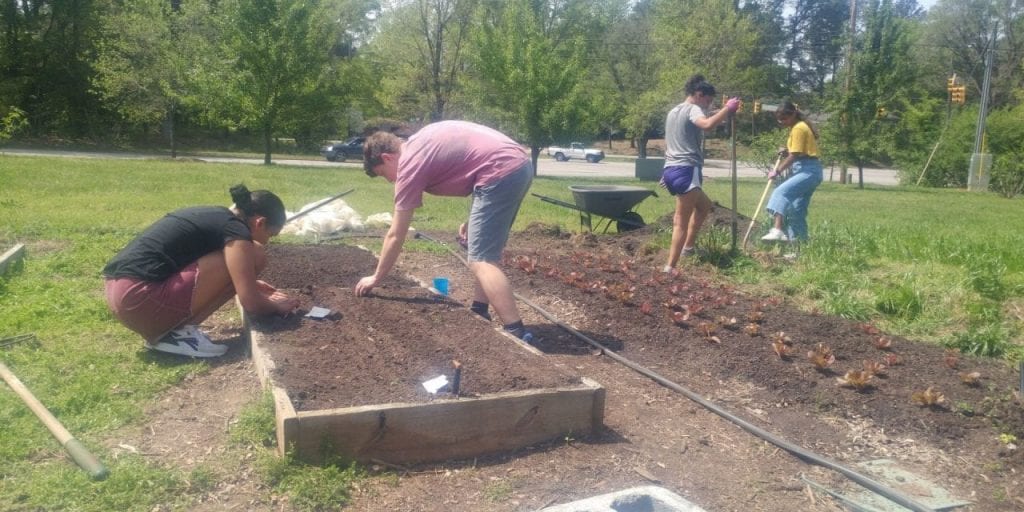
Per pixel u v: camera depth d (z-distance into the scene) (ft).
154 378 14.17
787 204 28.40
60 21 133.39
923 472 12.60
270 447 11.56
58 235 27.94
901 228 41.04
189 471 10.80
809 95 197.36
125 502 9.95
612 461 12.04
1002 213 66.54
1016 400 14.90
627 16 173.27
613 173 133.08
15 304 18.57
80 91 134.41
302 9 93.20
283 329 15.25
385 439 11.35
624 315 20.07
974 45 186.70
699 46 127.65
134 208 38.52
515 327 16.30
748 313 20.18
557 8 123.54
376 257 24.11
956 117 124.16
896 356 17.15
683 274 24.77
